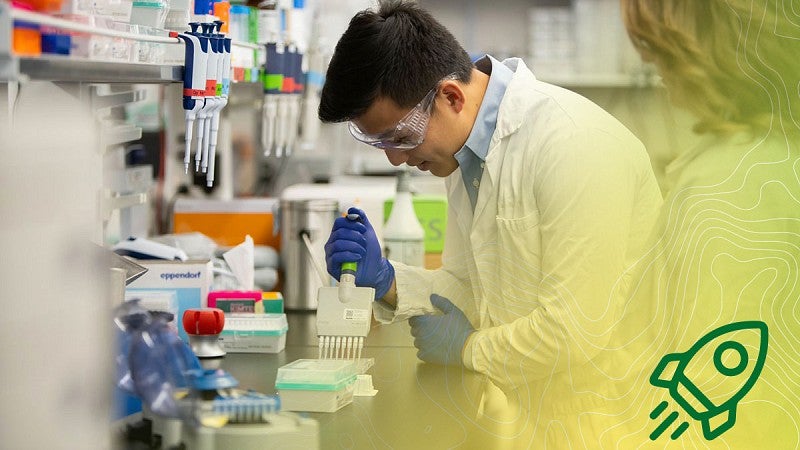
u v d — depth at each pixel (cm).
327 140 538
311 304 291
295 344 234
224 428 152
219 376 161
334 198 323
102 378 135
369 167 552
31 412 125
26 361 124
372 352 215
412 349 216
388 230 303
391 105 205
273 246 326
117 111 267
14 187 125
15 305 124
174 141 369
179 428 147
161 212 357
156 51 177
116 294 157
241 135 455
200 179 376
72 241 131
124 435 142
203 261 231
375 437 167
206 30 198
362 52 200
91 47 140
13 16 113
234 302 232
